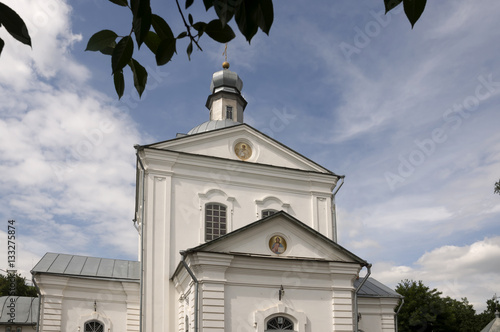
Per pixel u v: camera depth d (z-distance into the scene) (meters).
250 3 2.48
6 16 2.53
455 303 54.59
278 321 18.45
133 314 22.52
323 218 26.12
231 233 18.64
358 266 19.69
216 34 2.91
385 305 25.64
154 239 22.45
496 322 28.75
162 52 2.94
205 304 17.55
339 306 19.19
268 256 18.77
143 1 2.53
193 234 23.25
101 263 24.50
